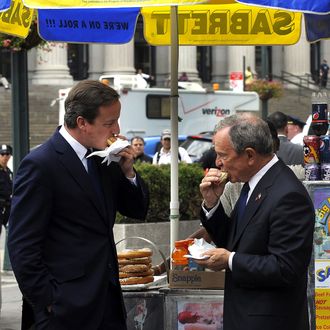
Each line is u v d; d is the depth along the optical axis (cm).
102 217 467
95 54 4450
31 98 3875
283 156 798
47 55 4106
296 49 4697
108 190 475
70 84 4116
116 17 784
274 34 800
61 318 450
